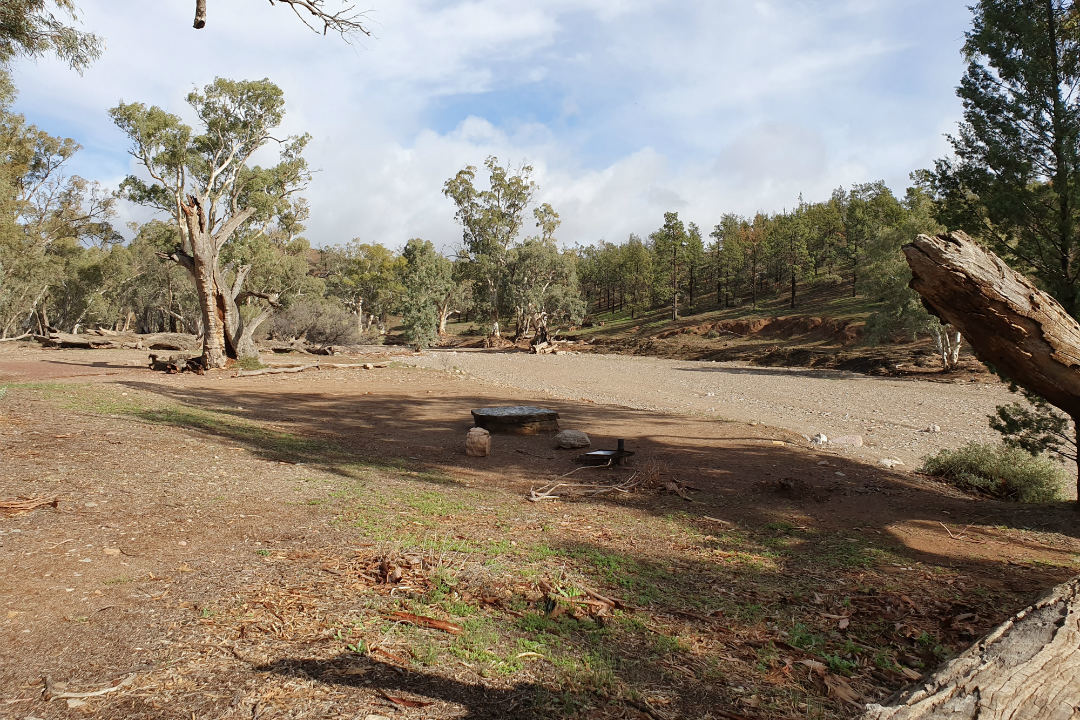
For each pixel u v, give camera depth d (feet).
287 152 105.70
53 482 22.17
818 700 11.64
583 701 10.75
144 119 97.96
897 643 14.62
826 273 268.41
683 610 16.02
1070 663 8.02
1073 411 21.07
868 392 92.48
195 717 9.25
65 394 44.04
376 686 10.55
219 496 23.34
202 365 84.07
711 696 11.50
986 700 7.32
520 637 13.35
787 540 23.77
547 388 88.02
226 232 87.35
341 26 33.12
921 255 18.02
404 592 15.31
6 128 130.82
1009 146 30.86
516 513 25.93
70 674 10.32
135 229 219.82
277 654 11.46
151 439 32.37
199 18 29.07
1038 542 24.04
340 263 294.25
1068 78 30.12
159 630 12.12
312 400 62.64
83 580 14.38
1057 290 29.37
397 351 153.99
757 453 43.32
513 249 238.07
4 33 37.42
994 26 31.01
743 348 184.75
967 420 65.67
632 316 302.45
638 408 68.59
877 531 25.41
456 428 50.98
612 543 22.20
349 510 23.25
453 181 255.29
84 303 205.77
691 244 281.13
